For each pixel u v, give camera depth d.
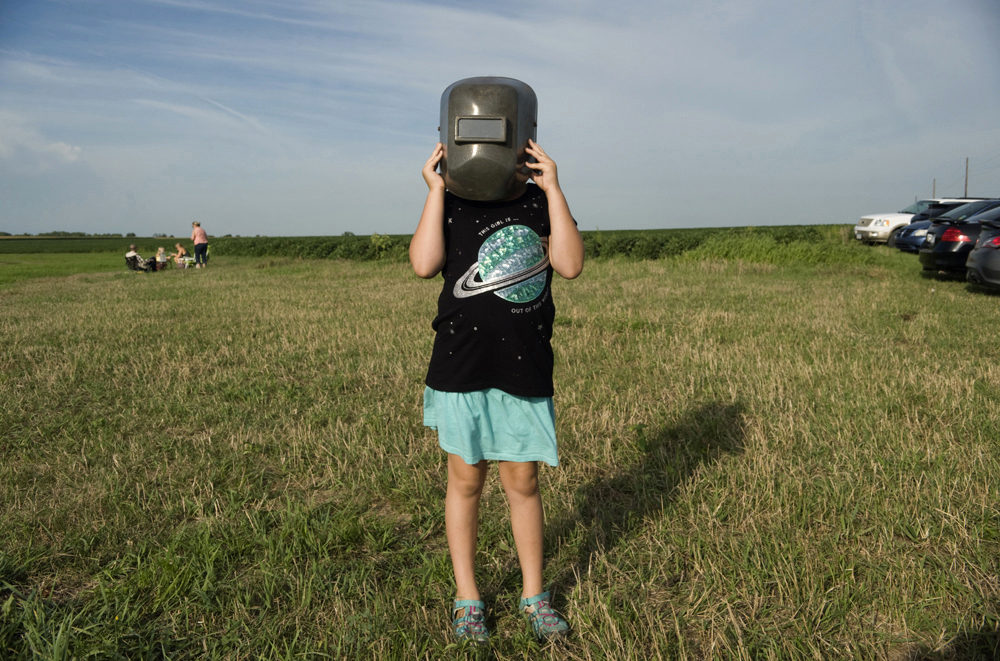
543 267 1.99
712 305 8.85
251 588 2.31
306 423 4.13
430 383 2.04
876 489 2.86
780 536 2.50
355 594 2.26
